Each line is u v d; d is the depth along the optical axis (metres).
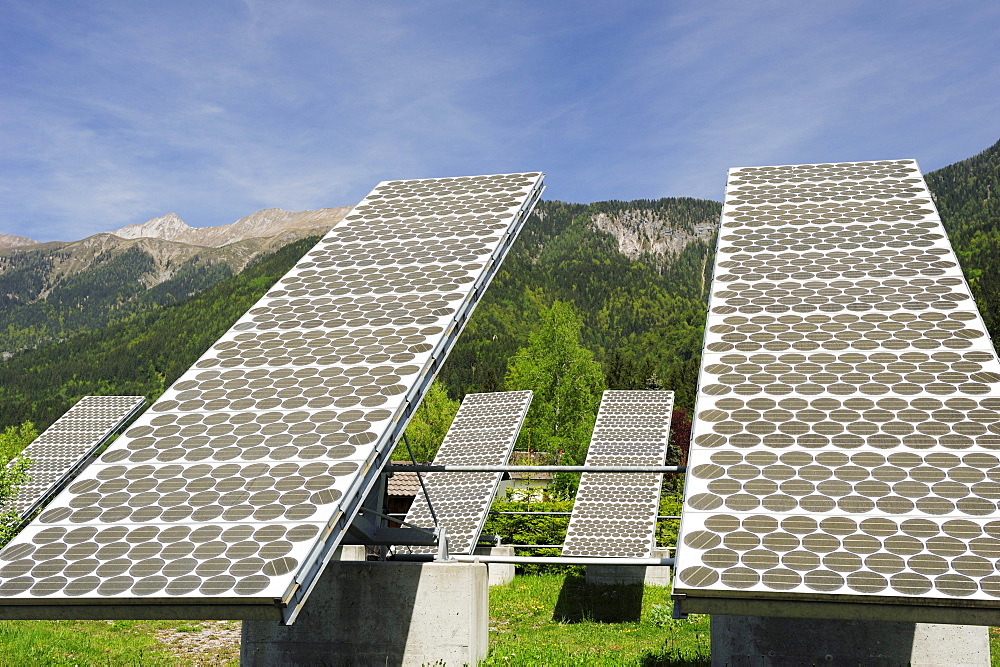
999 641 19.27
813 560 11.91
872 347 16.84
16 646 17.83
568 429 79.62
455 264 21.52
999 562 11.50
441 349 18.50
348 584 16.78
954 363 16.05
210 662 19.00
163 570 12.67
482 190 26.27
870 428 14.53
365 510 17.78
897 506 12.77
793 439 14.49
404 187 27.73
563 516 42.97
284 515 13.62
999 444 13.77
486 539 38.16
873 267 19.89
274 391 17.30
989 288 128.25
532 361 87.00
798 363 16.62
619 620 26.88
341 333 19.16
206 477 14.85
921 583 11.30
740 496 13.35
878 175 25.09
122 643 21.11
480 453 38.62
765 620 16.14
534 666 17.03
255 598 11.92
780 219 22.94
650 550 33.41
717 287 19.91
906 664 15.45
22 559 13.28
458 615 16.34
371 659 16.47
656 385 122.81
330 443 15.34
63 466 41.22
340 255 23.34
